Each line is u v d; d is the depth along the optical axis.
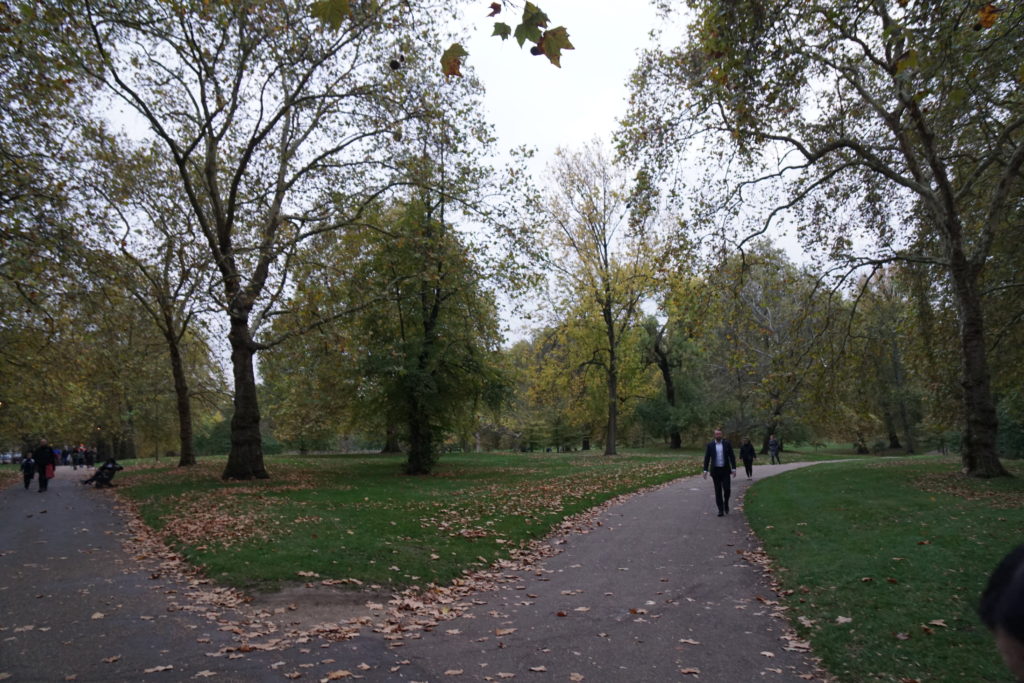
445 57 4.24
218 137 20.77
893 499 14.12
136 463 37.09
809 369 17.31
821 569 8.85
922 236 19.94
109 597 8.16
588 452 50.28
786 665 5.89
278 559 9.48
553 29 3.81
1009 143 17.44
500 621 7.40
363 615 7.56
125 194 19.52
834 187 18.78
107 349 23.50
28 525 13.98
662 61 15.76
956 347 20.30
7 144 13.95
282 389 38.41
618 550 11.34
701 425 48.16
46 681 5.48
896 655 5.80
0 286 16.88
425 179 22.16
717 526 13.41
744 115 13.55
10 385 25.12
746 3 12.41
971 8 9.59
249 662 5.97
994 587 1.26
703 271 16.39
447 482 22.39
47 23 12.78
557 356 40.97
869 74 17.41
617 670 5.80
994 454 16.66
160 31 16.80
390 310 24.53
